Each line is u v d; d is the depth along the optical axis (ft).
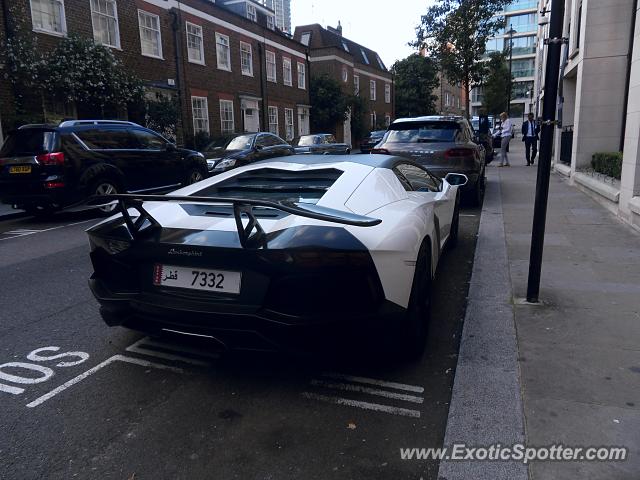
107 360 11.51
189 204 11.41
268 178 12.59
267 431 8.70
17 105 42.65
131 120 54.49
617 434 8.13
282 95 92.48
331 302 8.91
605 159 32.58
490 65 104.32
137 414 9.29
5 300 15.99
